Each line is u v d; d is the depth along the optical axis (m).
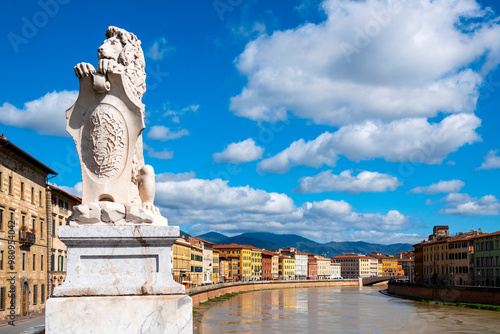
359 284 199.25
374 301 100.25
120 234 7.69
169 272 7.80
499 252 114.38
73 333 7.44
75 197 74.94
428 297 101.94
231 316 65.81
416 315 69.31
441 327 55.47
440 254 145.00
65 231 7.64
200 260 140.50
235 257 189.75
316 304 90.94
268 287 154.62
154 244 7.80
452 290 92.25
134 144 8.30
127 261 7.78
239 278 189.50
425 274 156.62
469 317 66.12
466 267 128.38
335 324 58.28
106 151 8.27
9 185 53.44
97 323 7.48
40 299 60.47
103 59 8.21
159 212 8.98
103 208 7.93
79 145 8.38
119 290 7.61
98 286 7.61
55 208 67.75
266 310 76.19
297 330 52.12
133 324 7.52
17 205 54.88
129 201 8.27
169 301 7.59
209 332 48.75
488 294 81.25
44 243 62.94
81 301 7.48
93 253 7.72
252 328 52.72
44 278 62.44
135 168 8.88
